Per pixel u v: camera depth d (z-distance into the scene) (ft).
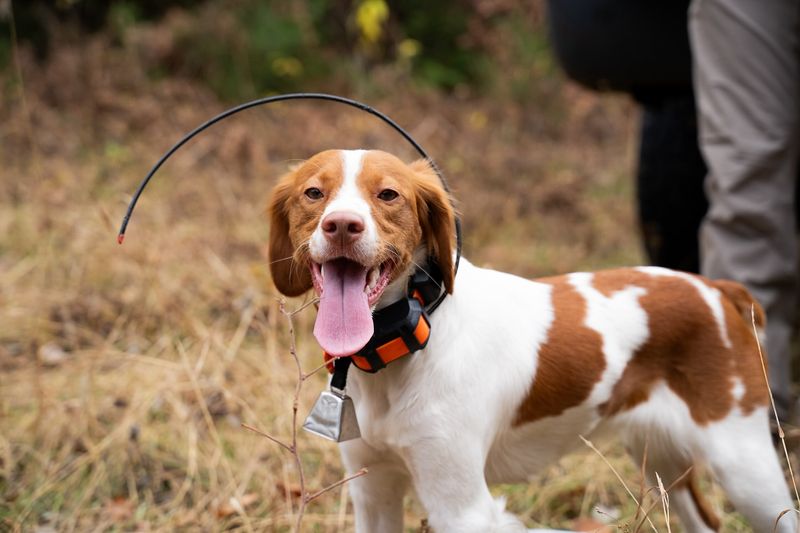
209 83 48.91
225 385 19.08
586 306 13.37
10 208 30.25
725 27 16.99
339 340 11.08
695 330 13.43
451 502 12.01
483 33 56.90
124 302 23.30
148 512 16.24
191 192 32.01
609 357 13.17
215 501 16.03
